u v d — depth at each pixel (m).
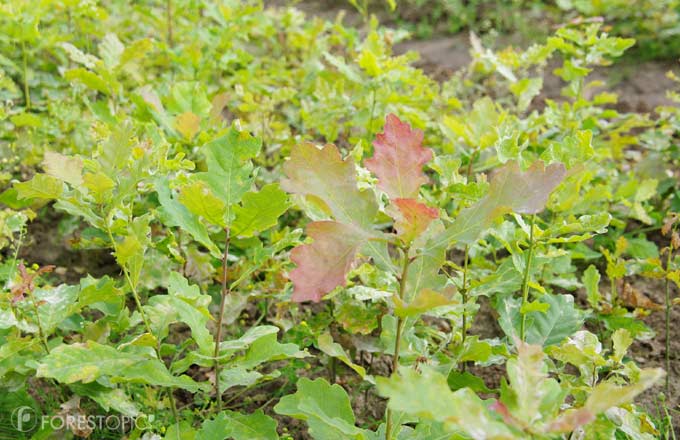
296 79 2.22
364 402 1.30
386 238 0.85
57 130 1.68
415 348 1.07
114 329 1.12
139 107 1.53
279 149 1.77
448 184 1.13
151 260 1.31
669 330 1.50
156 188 1.00
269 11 2.51
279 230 1.62
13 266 1.21
